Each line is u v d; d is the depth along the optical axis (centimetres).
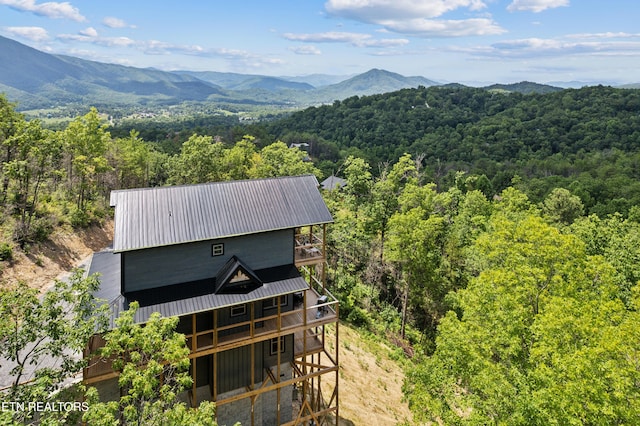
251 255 1998
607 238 4331
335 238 4272
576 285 2436
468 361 2089
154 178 6544
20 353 1986
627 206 7494
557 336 1856
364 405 2614
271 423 2178
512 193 5719
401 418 2680
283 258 2094
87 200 4394
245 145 5662
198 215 1888
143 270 1756
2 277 2606
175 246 1809
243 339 1862
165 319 1306
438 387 2081
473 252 4247
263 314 2064
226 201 1994
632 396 1545
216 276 1909
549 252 2494
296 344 2267
